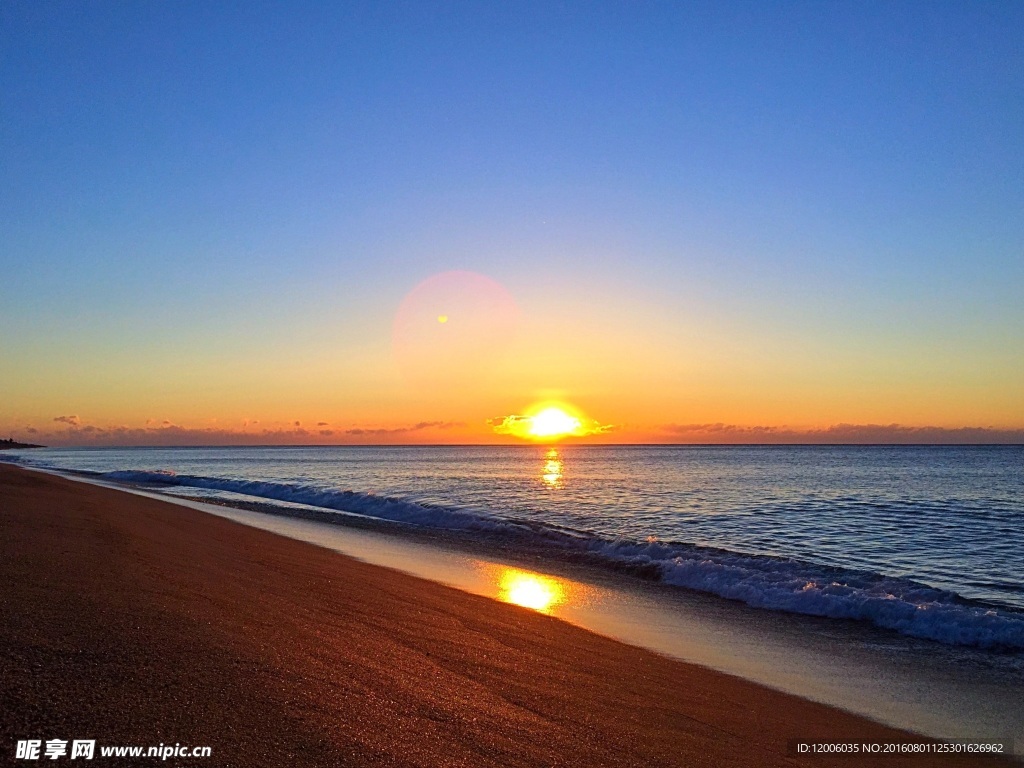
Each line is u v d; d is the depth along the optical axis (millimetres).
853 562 19328
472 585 14078
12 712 4773
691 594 14648
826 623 12367
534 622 10812
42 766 4125
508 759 5223
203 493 38438
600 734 6082
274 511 28219
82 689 5336
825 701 8156
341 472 79938
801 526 26953
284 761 4621
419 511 27562
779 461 114375
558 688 7285
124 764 4285
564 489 47500
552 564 17625
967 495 41312
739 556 18266
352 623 8984
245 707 5426
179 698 5414
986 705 8250
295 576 12484
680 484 53281
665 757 5781
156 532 16375
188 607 8445
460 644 8641
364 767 4684
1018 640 10914
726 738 6496
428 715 5879
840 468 83812
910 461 109625
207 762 4445
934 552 21031
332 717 5477
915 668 9750
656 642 10500
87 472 58188
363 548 18469
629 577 16344
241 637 7355
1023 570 18203
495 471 82562
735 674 9023
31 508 18531
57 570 9867
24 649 6066
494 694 6766
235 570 12234
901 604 12484
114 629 7012
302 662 6773
